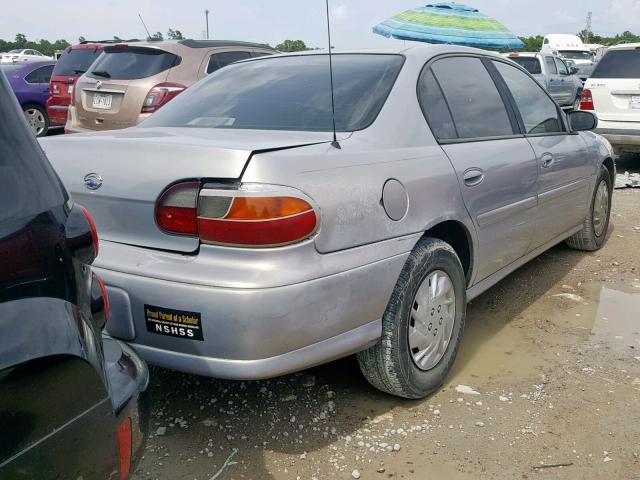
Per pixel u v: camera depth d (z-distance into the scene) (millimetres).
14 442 1348
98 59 8039
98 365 1568
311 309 2373
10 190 1459
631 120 8820
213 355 2314
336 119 2955
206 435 2779
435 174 3004
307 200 2344
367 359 2867
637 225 6477
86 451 1527
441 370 3135
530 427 2877
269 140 2609
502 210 3586
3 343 1322
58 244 1538
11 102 1537
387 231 2684
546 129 4449
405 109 3070
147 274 2367
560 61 16422
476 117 3607
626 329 3961
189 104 3424
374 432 2828
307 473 2553
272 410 2975
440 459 2650
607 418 2955
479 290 3588
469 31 12086
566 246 5602
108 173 2525
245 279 2246
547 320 4090
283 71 3473
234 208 2258
